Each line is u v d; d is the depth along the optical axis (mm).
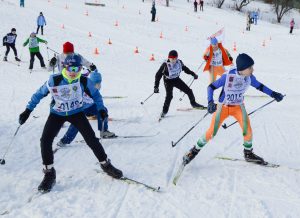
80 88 3637
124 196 3656
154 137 5477
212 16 30031
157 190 3766
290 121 6305
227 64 7523
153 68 12609
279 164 4480
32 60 11227
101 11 25609
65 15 22500
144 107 7266
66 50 5461
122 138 5387
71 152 4781
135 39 18406
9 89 8727
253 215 3320
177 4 34250
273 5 41344
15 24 18266
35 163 4441
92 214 3324
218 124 4098
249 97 8117
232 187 3844
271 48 19516
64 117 3748
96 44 16297
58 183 3887
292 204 3508
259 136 5508
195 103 7031
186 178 4062
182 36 20500
